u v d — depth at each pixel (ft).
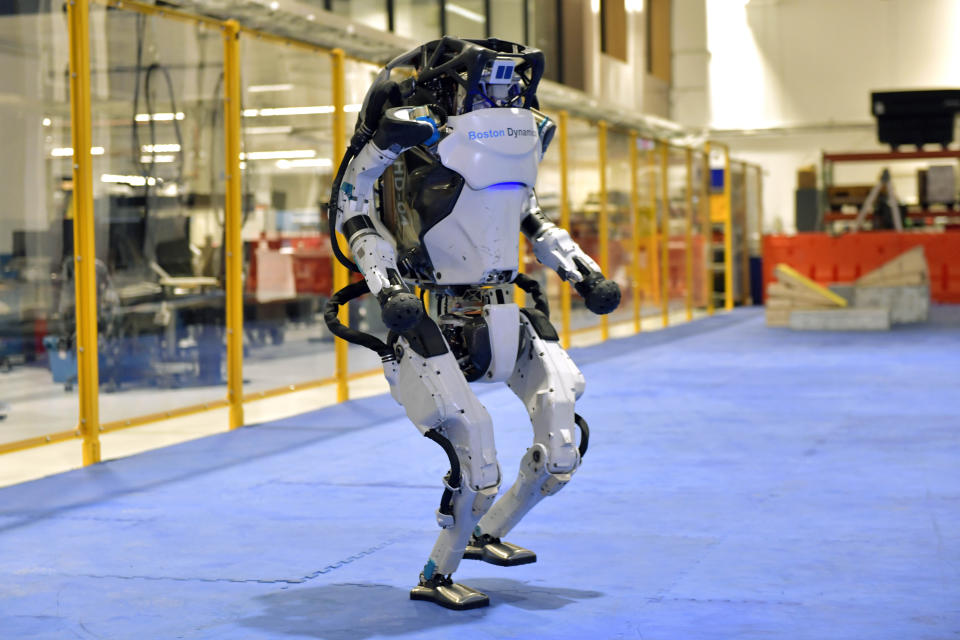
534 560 21.21
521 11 96.58
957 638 16.93
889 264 86.74
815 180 118.42
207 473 32.27
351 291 19.52
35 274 34.09
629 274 81.15
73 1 33.45
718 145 109.81
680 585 20.11
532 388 19.47
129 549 23.62
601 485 29.48
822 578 20.39
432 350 18.45
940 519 24.97
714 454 33.91
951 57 147.43
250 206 42.09
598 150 74.64
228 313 41.09
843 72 150.61
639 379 54.80
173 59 38.06
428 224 18.66
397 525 25.39
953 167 106.52
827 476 30.17
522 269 63.93
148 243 37.24
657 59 133.08
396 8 85.35
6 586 20.93
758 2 152.66
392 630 17.80
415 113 17.79
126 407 36.42
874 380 52.11
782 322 86.17
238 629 18.04
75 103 33.65
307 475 31.68
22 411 33.37
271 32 45.37
